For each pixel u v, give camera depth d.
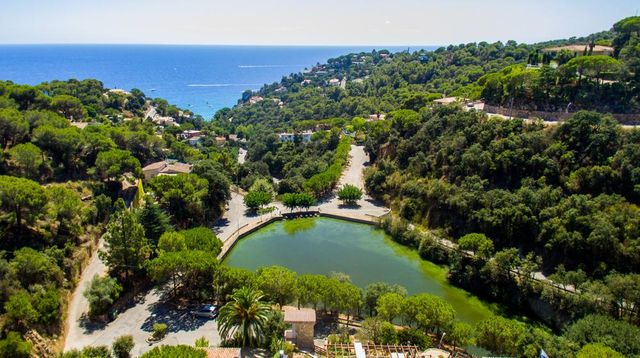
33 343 53.91
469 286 83.75
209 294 70.56
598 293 66.69
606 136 88.81
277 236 112.25
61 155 97.81
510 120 107.88
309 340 54.97
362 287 83.75
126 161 100.75
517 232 87.56
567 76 116.88
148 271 69.69
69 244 73.56
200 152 178.38
